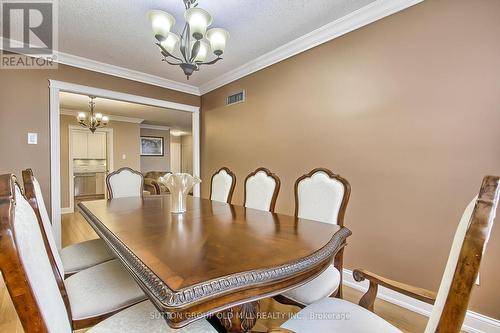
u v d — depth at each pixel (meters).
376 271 2.08
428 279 1.80
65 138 5.89
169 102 3.95
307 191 1.87
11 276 0.46
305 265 0.96
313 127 2.56
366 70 2.13
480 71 1.57
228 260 0.94
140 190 3.16
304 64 2.64
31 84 2.73
